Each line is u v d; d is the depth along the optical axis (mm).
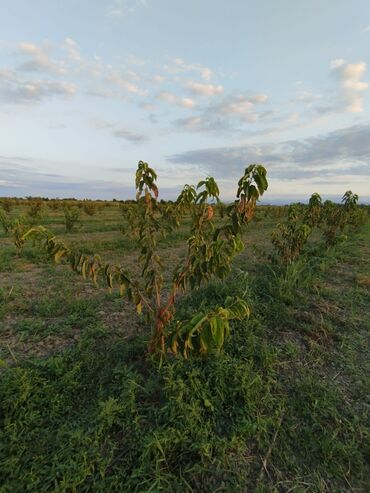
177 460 1781
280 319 3596
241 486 1670
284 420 2141
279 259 5762
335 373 2729
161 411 2033
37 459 1705
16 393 2119
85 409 2141
